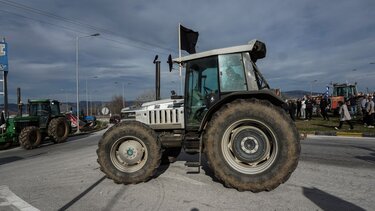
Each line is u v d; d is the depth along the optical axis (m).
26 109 18.58
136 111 6.77
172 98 6.82
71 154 11.22
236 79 5.91
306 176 5.94
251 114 5.19
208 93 6.14
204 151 5.52
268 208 4.35
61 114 19.28
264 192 5.06
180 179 5.99
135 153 5.97
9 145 16.84
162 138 6.34
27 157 11.91
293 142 5.03
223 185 5.51
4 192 5.84
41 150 14.58
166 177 6.18
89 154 10.53
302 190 5.08
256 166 5.26
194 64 6.28
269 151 5.28
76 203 4.95
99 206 4.75
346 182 5.48
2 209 4.86
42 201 5.15
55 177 6.89
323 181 5.57
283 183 5.36
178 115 6.43
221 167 5.26
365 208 4.22
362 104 17.45
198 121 6.20
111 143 5.99
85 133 26.98
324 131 14.71
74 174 7.07
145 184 5.80
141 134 5.91
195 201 4.75
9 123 16.50
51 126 17.86
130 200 4.95
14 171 8.27
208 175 6.21
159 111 6.54
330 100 26.56
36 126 17.30
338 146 10.20
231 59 5.96
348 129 15.37
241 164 5.33
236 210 4.32
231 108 5.31
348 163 7.16
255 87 5.88
